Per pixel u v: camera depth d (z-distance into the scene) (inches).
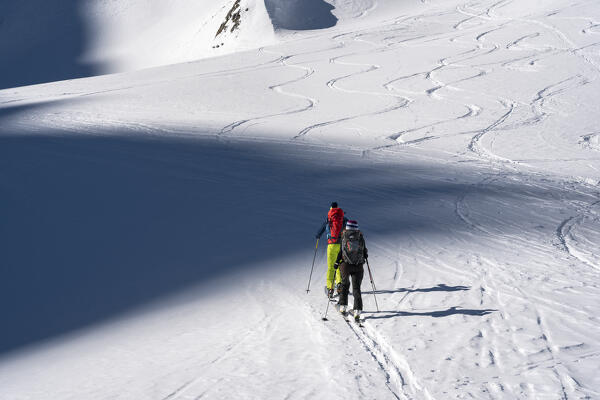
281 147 915.4
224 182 649.0
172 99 1428.4
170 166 731.4
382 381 207.3
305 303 303.3
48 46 3700.8
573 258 381.1
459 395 192.2
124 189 602.9
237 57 2126.0
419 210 538.3
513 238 441.1
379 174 726.5
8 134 986.1
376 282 332.5
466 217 513.7
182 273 367.9
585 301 285.1
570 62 1585.9
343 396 195.5
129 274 373.1
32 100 1524.4
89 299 335.6
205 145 908.0
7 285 366.0
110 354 249.0
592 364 212.8
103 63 3479.3
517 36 1985.7
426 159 857.5
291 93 1456.7
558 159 880.9
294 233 452.8
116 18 4018.2
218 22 3464.6
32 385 222.4
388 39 2242.9
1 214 514.6
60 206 539.2
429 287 318.3
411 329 256.5
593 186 711.7
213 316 288.8
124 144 889.5
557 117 1144.2
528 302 285.9
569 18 2123.5
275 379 211.3
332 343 245.9
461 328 254.4
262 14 3149.6
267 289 328.8
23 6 4126.5
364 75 1637.6
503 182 709.3
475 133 1047.0
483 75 1534.2
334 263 296.4
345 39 2326.5
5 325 307.7
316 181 670.5
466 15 2613.2
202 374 219.3
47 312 321.7
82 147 852.6
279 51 2178.9
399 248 406.0
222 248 417.4
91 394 208.4
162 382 214.1
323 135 1030.4
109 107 1339.8
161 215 510.6
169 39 3698.3
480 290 308.7
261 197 579.2
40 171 680.4
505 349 229.6
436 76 1561.3
